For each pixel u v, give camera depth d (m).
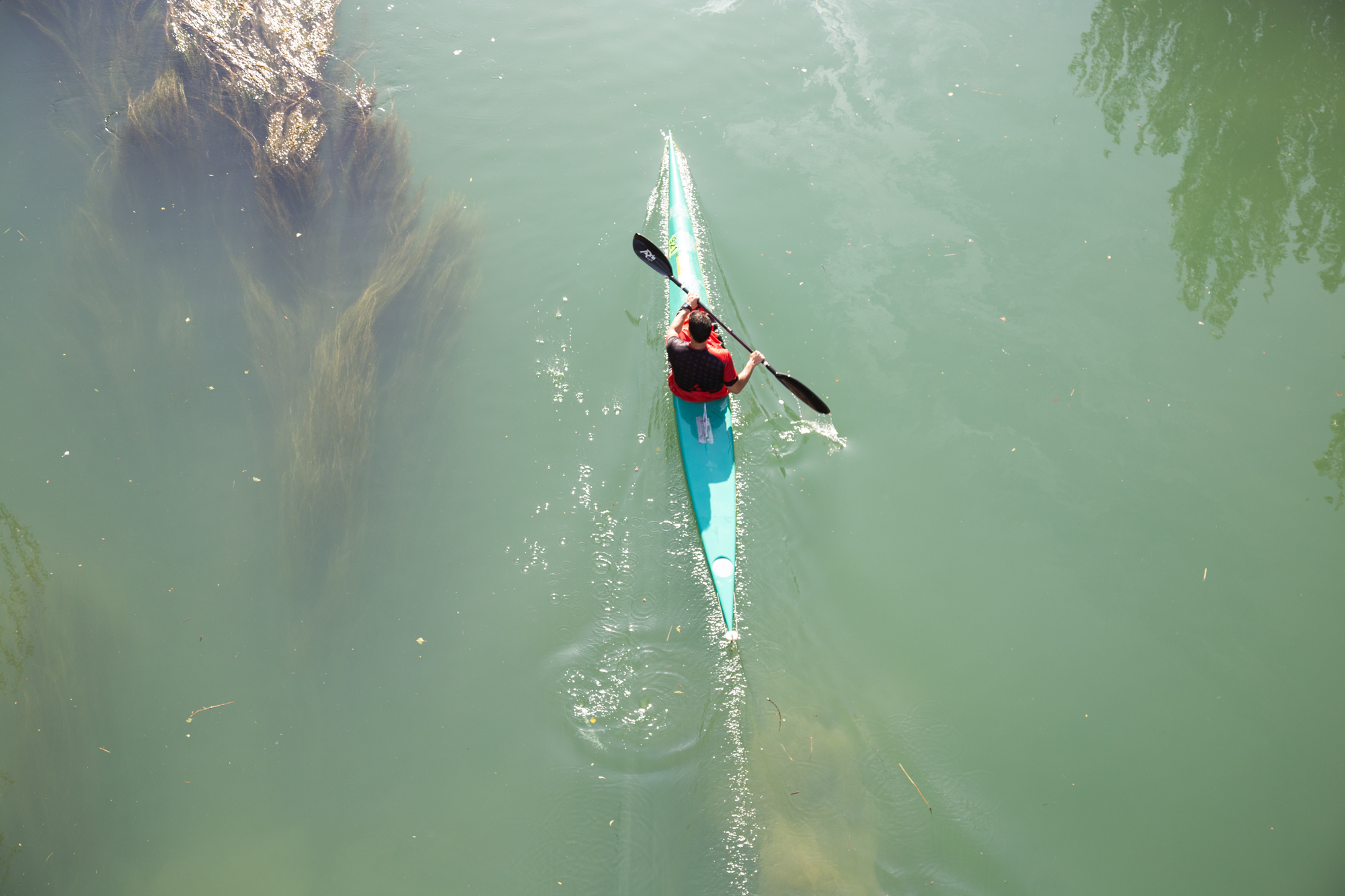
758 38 9.41
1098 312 6.86
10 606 5.14
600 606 5.22
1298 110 8.34
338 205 7.50
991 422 6.20
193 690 4.91
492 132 8.33
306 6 9.20
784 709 4.75
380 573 5.40
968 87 8.86
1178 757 4.61
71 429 6.00
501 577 5.40
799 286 7.06
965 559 5.50
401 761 4.66
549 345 6.68
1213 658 5.02
